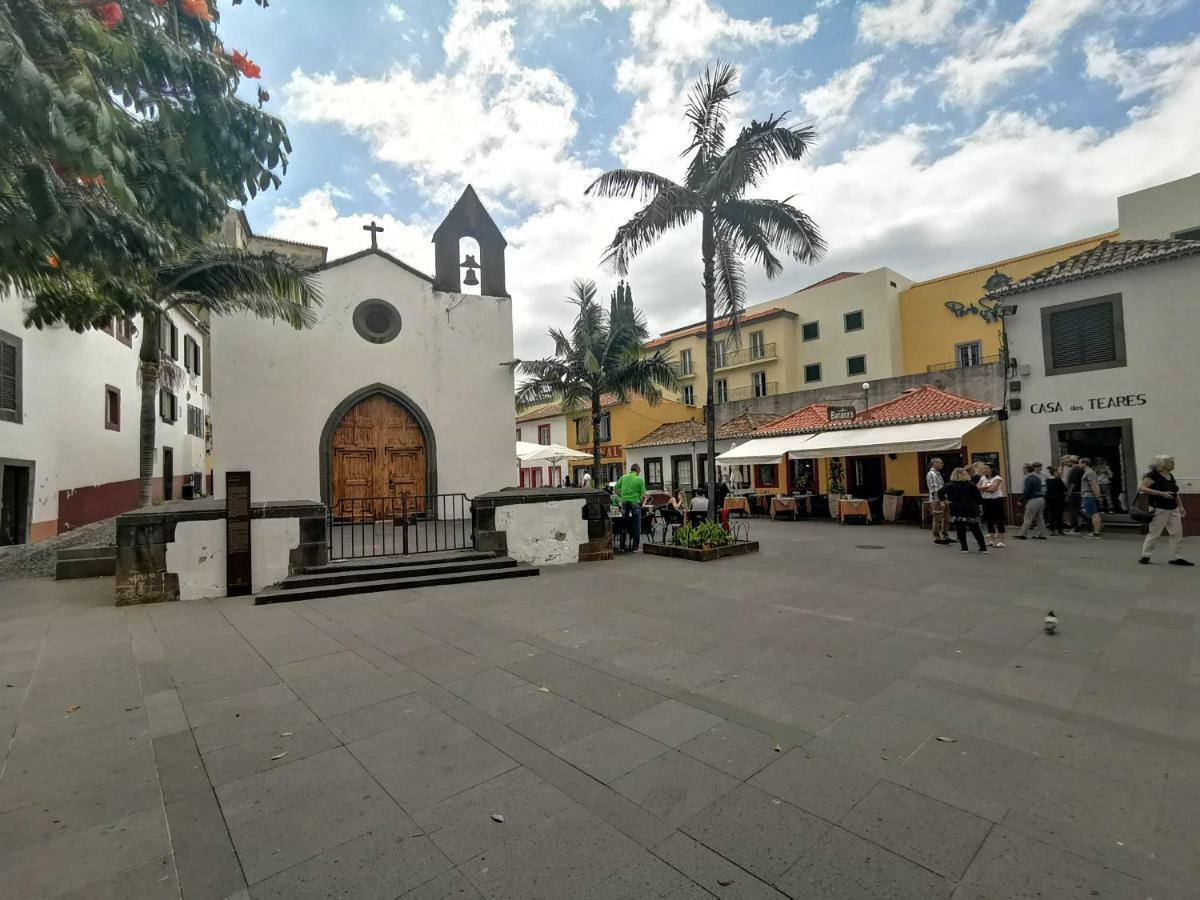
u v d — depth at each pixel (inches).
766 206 470.9
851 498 678.5
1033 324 564.7
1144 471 502.6
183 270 399.2
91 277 293.9
